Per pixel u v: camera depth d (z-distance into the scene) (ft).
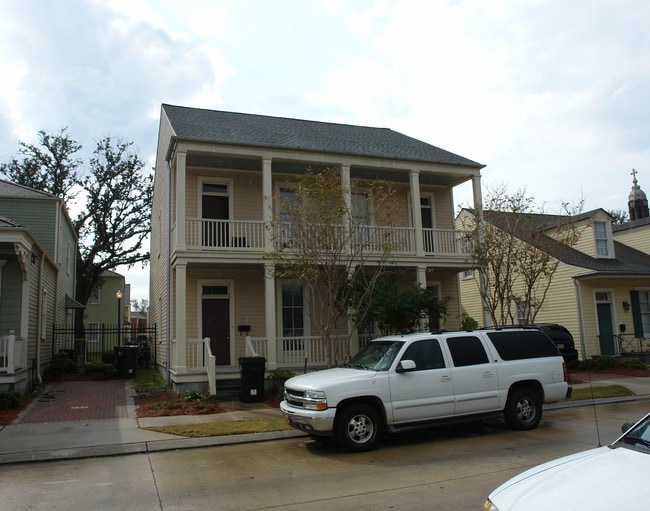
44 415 36.14
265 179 48.32
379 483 19.97
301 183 42.22
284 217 49.21
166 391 46.19
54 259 65.57
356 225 41.88
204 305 52.54
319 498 18.34
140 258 107.76
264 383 44.47
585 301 68.33
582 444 25.86
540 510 9.80
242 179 54.65
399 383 26.73
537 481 11.21
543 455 23.79
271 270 46.57
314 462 23.79
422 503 17.40
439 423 27.35
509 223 48.75
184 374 44.01
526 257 48.32
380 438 26.23
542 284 72.69
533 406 30.22
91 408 39.14
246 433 29.84
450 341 29.09
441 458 23.76
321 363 50.06
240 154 47.80
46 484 20.98
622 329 69.21
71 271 86.48
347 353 50.90
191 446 27.71
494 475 20.58
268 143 48.85
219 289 53.31
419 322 44.91
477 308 81.82
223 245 49.85
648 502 9.44
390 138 65.26
